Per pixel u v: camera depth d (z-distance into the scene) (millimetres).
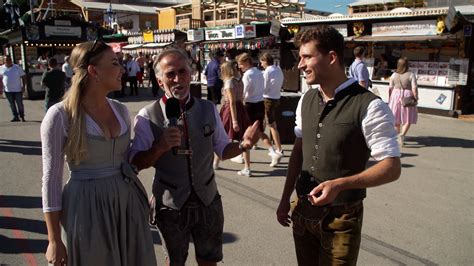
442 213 4828
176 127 2254
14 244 3965
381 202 5176
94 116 2191
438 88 12164
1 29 39031
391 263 3670
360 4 23625
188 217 2486
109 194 2205
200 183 2498
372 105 2010
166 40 20750
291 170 2504
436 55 12984
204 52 20547
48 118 2102
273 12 23812
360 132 2064
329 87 2156
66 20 17250
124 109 2398
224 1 23047
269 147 6742
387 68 13977
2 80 10961
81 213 2143
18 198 5195
